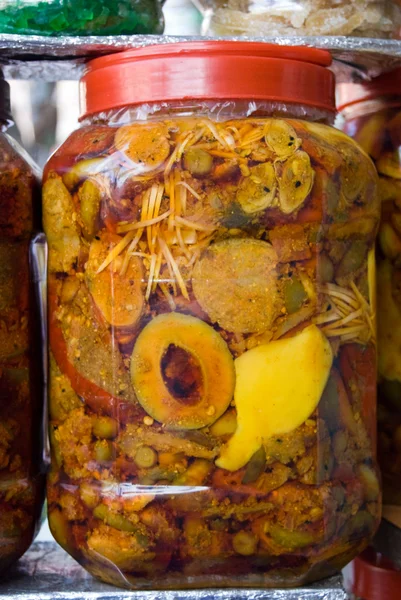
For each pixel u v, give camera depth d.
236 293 0.64
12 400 0.68
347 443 0.67
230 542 0.64
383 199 0.74
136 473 0.64
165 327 0.64
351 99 0.76
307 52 0.66
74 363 0.66
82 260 0.66
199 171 0.64
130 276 0.64
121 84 0.66
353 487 0.67
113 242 0.65
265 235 0.64
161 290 0.64
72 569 0.70
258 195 0.64
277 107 0.66
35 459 0.70
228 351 0.64
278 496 0.64
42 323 0.71
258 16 0.69
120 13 0.68
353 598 0.76
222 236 0.64
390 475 0.74
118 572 0.65
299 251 0.65
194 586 0.66
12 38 0.66
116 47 0.67
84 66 0.70
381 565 0.74
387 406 0.74
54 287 0.67
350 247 0.67
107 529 0.65
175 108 0.65
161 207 0.64
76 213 0.66
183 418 0.64
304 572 0.65
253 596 0.65
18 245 0.68
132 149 0.64
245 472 0.64
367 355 0.68
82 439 0.66
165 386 0.64
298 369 0.65
